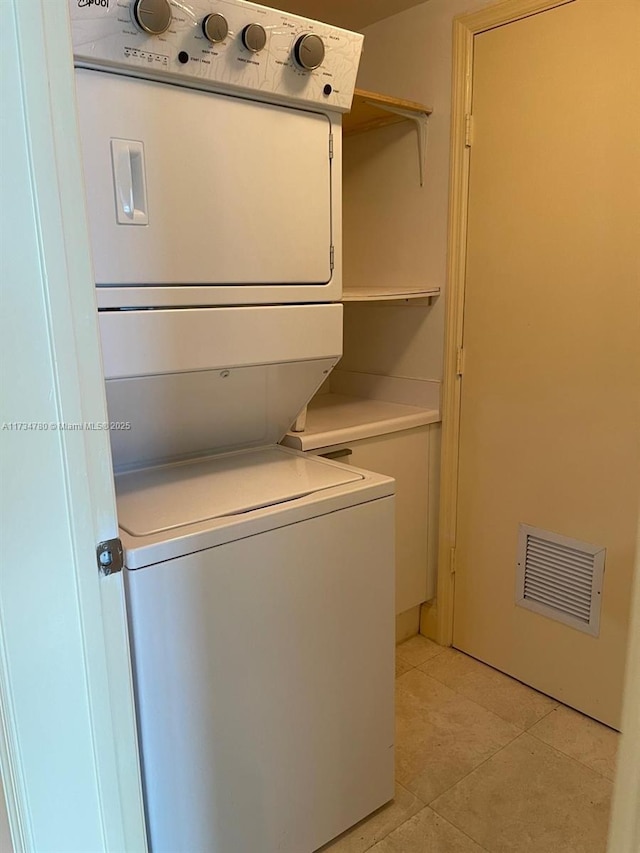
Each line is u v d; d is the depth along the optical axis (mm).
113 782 1119
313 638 1610
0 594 939
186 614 1361
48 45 852
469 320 2453
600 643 2213
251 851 1584
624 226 1946
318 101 1643
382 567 1745
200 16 1382
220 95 1485
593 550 2180
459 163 2361
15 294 876
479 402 2467
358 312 2922
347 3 2402
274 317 1679
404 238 2648
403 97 2545
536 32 2070
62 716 1036
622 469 2068
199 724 1423
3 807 1053
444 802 1923
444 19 2334
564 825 1835
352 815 1809
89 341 960
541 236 2164
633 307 1963
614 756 2100
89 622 1031
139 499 1590
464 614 2680
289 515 1505
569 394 2170
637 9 1831
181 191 1460
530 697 2416
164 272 1467
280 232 1655
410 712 2332
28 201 866
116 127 1343
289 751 1612
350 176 2840
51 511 961
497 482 2453
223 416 1840
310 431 2252
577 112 2006
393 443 2484
